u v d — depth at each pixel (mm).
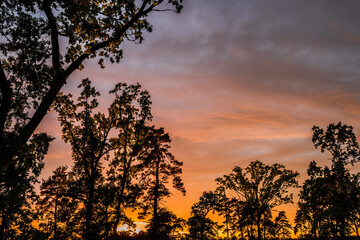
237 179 41406
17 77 10797
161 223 31062
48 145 11977
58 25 11852
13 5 10508
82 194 23438
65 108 24922
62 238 21312
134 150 25078
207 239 37594
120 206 23422
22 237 10984
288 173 39500
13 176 10500
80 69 14625
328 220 21906
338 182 22234
